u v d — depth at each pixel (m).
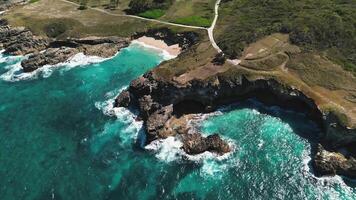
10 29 147.00
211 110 101.12
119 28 144.25
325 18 124.38
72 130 98.50
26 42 140.88
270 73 104.25
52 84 119.06
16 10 166.88
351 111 90.31
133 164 86.62
